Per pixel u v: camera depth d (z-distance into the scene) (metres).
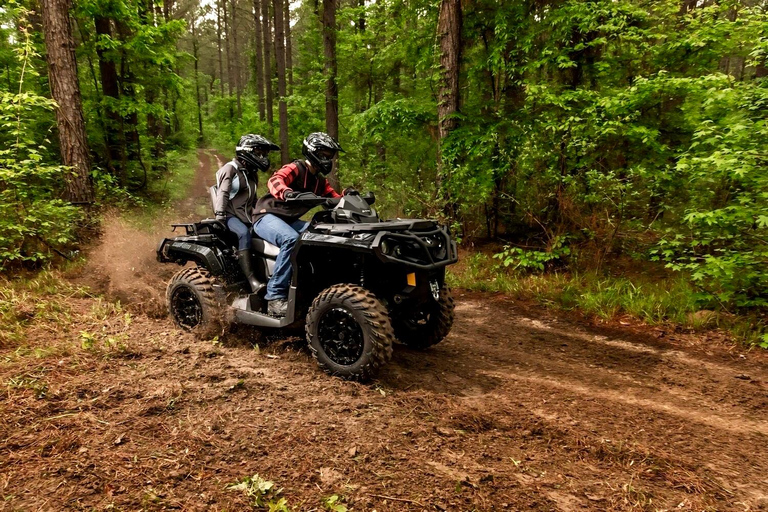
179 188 15.73
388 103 9.34
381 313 3.17
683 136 7.29
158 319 4.48
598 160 7.19
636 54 7.64
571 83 8.31
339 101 15.01
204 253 4.17
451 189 8.00
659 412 3.10
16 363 3.19
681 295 5.40
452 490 2.10
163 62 12.04
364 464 2.27
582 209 6.82
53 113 9.66
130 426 2.48
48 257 6.37
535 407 3.09
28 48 7.11
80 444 2.27
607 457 2.49
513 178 7.73
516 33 7.95
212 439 2.41
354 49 13.43
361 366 3.17
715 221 4.59
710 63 7.32
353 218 3.46
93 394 2.81
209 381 3.12
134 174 13.35
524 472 2.30
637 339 4.62
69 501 1.85
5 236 6.05
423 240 3.41
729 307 5.02
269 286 3.81
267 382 3.18
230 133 40.69
